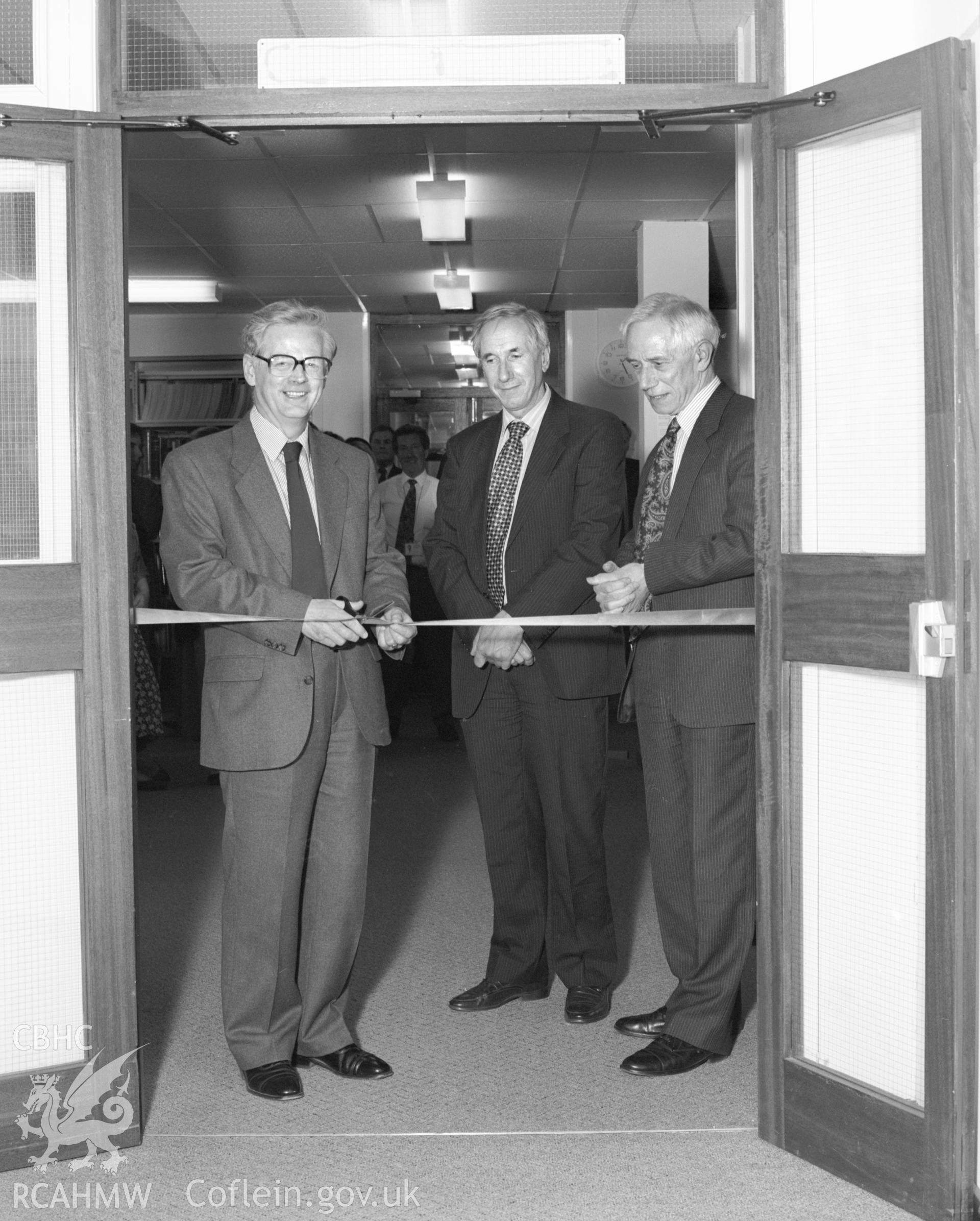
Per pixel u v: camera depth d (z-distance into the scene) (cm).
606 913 350
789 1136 267
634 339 314
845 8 264
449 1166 258
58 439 264
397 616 303
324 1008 310
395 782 677
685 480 313
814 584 260
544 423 346
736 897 308
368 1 263
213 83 264
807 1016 271
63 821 267
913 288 246
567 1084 300
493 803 352
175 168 695
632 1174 256
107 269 262
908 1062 250
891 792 254
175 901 461
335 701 300
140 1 263
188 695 801
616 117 268
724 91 266
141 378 1134
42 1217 237
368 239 859
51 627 260
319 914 306
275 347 293
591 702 342
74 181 260
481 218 812
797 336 266
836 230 259
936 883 237
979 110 231
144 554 693
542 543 342
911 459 247
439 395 1304
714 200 776
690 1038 311
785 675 269
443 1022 342
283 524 299
